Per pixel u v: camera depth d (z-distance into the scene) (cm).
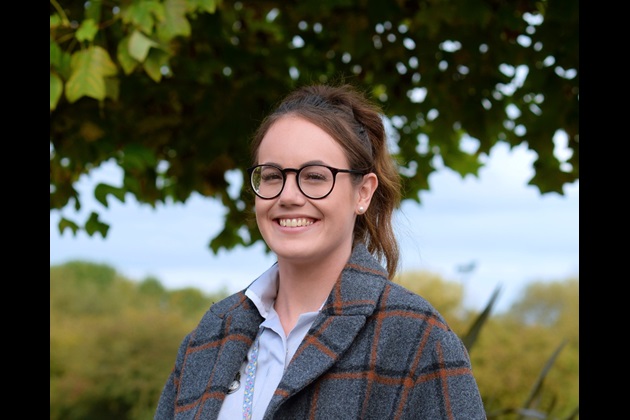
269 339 191
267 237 186
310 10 456
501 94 493
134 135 472
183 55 454
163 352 1356
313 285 190
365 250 195
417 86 505
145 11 346
